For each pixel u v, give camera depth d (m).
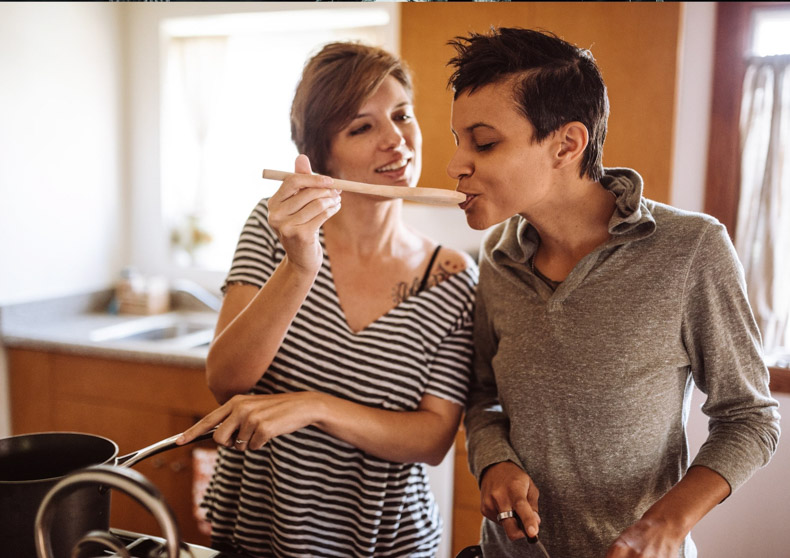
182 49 2.97
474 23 2.19
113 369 2.31
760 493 1.95
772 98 2.14
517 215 1.02
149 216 3.04
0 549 0.63
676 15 1.99
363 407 1.02
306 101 1.11
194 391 2.20
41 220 2.63
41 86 2.59
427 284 1.15
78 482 0.53
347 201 1.11
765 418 0.85
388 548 1.09
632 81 2.06
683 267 0.86
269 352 0.98
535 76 0.82
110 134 2.94
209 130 2.98
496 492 0.87
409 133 1.11
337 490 1.07
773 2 2.11
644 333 0.87
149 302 2.84
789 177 2.17
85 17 2.76
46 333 2.43
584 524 0.92
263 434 0.88
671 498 0.79
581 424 0.90
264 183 2.96
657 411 0.88
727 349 0.85
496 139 0.85
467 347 1.14
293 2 2.68
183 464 2.23
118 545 0.56
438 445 1.07
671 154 2.05
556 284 0.95
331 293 1.11
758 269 2.21
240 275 1.10
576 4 2.09
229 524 1.16
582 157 0.88
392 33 2.61
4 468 0.75
